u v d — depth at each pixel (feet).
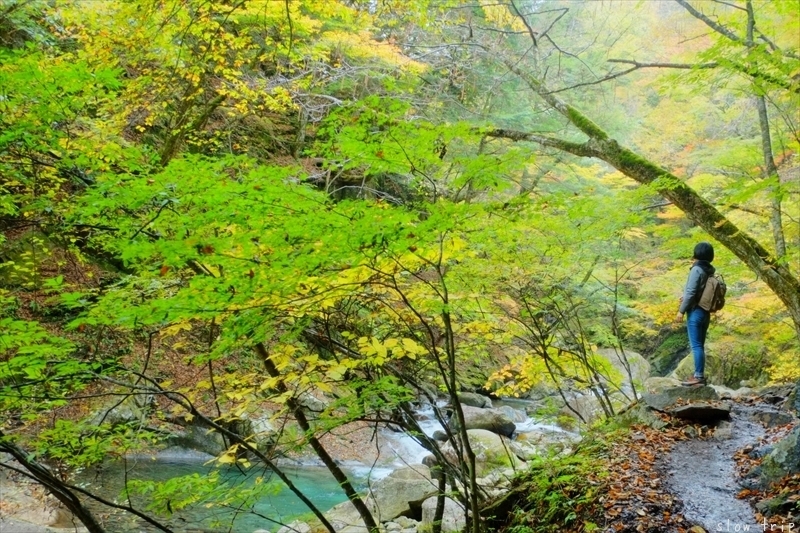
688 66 21.24
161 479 24.97
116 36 22.53
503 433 33.65
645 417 19.29
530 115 43.34
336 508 23.79
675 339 63.16
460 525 20.03
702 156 37.93
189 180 8.50
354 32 32.45
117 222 10.90
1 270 25.66
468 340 18.65
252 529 22.20
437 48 33.68
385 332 14.84
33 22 24.16
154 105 27.17
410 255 12.00
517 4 40.11
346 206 8.77
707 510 13.07
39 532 18.04
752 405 20.54
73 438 11.84
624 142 48.62
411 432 14.67
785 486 13.20
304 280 9.89
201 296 8.75
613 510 13.24
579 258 20.22
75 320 9.11
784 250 22.50
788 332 32.30
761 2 24.30
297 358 13.17
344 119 10.16
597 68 45.11
